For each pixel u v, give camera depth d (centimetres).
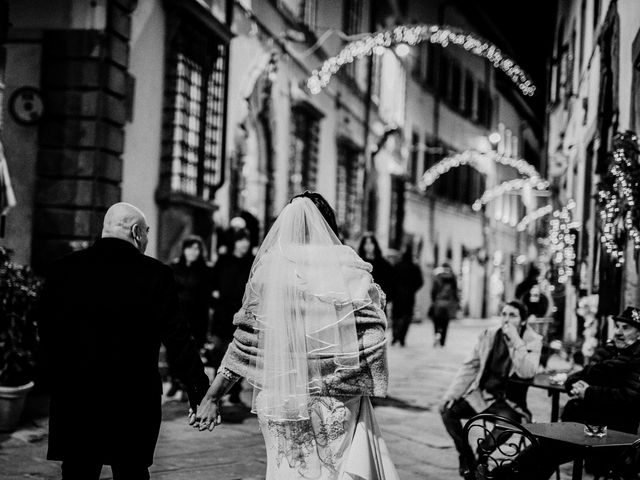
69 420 358
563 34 1817
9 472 555
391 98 2720
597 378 553
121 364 362
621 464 442
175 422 754
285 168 1730
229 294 875
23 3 968
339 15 2133
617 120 888
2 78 952
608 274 867
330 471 320
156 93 1111
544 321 1085
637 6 801
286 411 320
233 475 575
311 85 1363
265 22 1553
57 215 949
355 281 340
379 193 2595
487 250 3894
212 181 1267
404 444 708
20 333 711
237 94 1413
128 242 384
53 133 956
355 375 325
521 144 4597
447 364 1366
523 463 456
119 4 980
